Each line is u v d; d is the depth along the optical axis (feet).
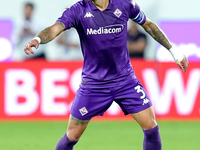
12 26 112.88
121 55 52.95
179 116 96.22
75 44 113.70
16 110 96.02
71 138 54.60
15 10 115.85
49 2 115.14
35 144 77.77
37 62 94.84
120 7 51.08
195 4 116.67
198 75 94.94
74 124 54.29
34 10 114.93
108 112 98.58
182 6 116.78
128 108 54.24
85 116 54.19
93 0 50.24
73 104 54.75
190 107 95.91
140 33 108.27
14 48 112.68
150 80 94.99
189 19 114.73
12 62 94.63
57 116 96.32
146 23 54.29
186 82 95.30
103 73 53.01
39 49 110.63
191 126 92.79
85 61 53.62
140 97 53.72
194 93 95.45
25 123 95.14
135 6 52.49
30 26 113.09
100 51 51.65
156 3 115.34
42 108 96.07
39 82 95.35
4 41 112.57
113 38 51.24
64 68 95.09
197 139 81.87
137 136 84.38
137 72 94.79
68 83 95.35
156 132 53.83
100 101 53.93
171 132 87.61
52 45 112.78
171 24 110.11
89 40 51.34
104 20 50.52
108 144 77.46
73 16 50.16
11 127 91.86
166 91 95.50
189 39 110.11
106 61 52.34
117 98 54.24
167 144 77.66
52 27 47.96
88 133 86.89
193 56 110.42
